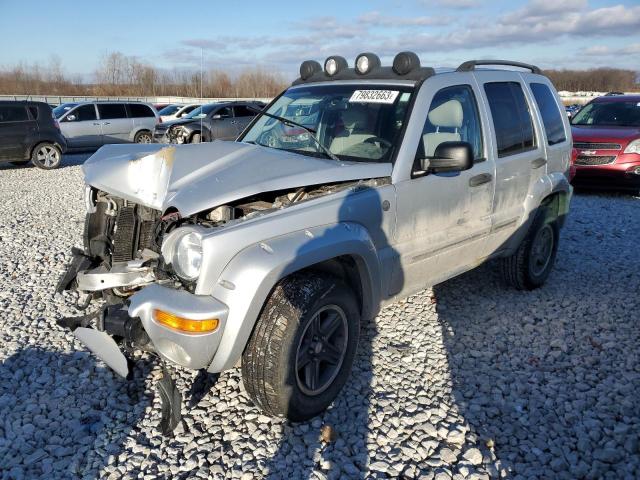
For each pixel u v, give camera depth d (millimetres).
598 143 9859
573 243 6879
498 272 5656
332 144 3783
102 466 2764
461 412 3248
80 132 17797
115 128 18484
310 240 2906
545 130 4949
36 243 6605
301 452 2881
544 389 3498
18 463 2781
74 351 3893
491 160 4234
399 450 2908
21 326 4273
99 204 3748
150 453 2863
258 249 2764
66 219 7941
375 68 4113
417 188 3562
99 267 3480
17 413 3178
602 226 7785
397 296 3719
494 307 4781
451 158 3369
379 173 3381
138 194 3318
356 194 3240
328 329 3113
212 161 3291
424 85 3766
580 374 3676
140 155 3549
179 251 2787
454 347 4047
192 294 2736
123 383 3488
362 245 3162
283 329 2803
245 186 2943
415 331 4293
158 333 2732
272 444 2938
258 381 2857
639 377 3646
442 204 3799
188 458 2830
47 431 3023
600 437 3039
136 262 3129
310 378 3059
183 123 15406
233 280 2693
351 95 3996
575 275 5676
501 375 3666
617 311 4723
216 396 3369
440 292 5098
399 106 3715
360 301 3455
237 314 2691
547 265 5258
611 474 2748
